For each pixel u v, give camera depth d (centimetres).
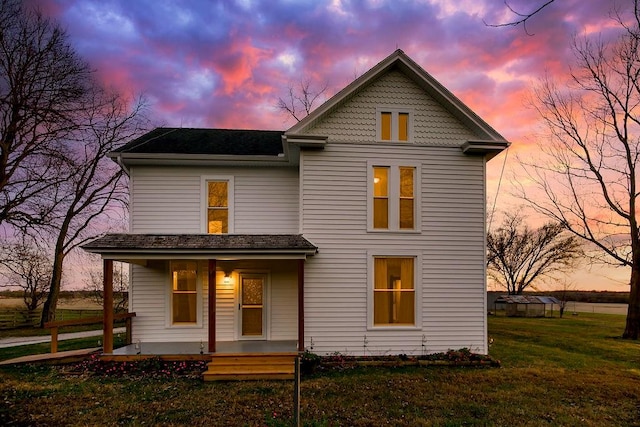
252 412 672
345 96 1087
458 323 1093
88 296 2991
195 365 965
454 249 1109
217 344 1093
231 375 874
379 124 1114
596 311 3875
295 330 1181
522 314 3139
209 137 1343
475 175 1129
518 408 708
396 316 1088
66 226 2166
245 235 1098
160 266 1169
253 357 963
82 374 912
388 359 1032
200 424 621
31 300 2612
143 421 633
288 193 1221
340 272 1072
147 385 830
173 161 1168
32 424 620
